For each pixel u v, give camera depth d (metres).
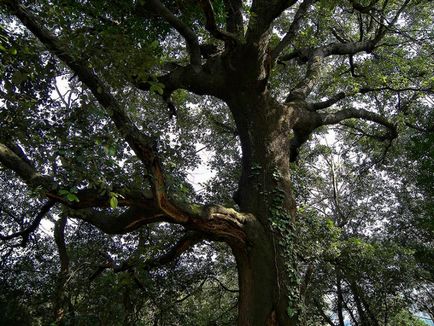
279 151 8.94
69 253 13.16
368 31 14.42
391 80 14.12
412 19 14.35
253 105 9.16
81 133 6.32
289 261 7.87
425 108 16.03
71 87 6.98
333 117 11.21
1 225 12.80
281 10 8.24
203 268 13.53
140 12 9.52
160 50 9.80
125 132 6.04
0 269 12.42
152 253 10.32
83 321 10.07
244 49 8.56
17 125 6.58
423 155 14.66
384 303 14.95
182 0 9.38
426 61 14.29
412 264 13.16
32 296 12.17
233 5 10.04
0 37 5.27
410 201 18.28
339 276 13.86
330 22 14.61
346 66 14.95
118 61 6.00
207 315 15.10
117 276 9.92
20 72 6.20
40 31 5.99
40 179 6.25
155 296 11.80
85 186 6.32
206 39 12.29
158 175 6.32
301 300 7.71
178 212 6.82
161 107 12.57
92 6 8.18
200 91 9.73
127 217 7.00
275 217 8.13
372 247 11.80
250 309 7.50
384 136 14.73
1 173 12.51
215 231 7.40
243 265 7.86
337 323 18.45
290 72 15.73
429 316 21.66
